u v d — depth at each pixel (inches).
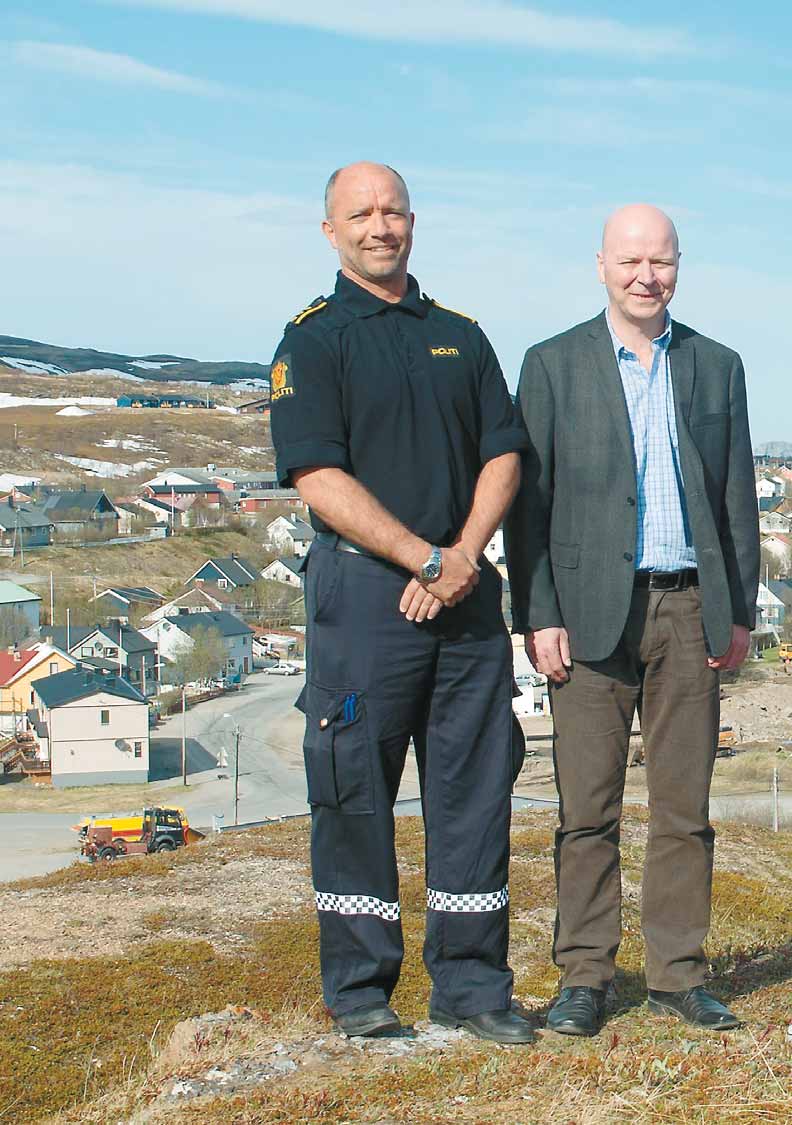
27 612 2564.0
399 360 148.9
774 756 1803.6
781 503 4948.3
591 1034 159.8
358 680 148.9
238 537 3831.2
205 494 4439.0
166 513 4037.9
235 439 7027.6
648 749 168.2
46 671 2098.9
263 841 547.2
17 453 5723.4
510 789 154.9
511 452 153.9
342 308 151.6
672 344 164.6
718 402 164.2
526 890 421.1
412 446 147.6
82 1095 275.4
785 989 190.5
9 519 3341.5
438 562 142.8
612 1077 140.1
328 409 146.9
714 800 1467.8
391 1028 157.9
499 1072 144.4
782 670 2561.5
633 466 160.1
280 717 2192.4
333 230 153.6
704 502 160.4
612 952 167.0
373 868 154.9
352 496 143.7
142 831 1222.3
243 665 2642.7
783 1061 142.4
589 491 161.2
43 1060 298.2
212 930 416.2
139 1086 173.9
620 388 161.8
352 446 148.6
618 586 159.5
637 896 390.0
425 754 155.3
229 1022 199.8
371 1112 135.9
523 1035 155.3
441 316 155.7
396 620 147.9
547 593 163.6
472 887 155.0
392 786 154.6
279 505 4431.6
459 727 152.1
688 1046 149.8
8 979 361.1
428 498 147.9
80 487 4790.8
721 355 166.6
